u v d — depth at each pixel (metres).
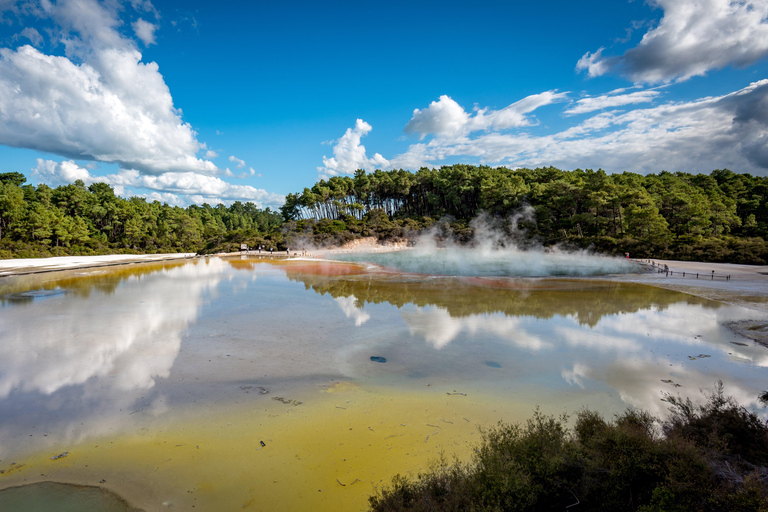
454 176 95.06
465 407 9.72
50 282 31.11
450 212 100.38
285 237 81.94
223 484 6.59
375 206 114.31
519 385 11.23
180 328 16.94
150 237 84.62
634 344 15.49
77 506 5.98
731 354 14.27
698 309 22.39
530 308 22.59
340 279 35.25
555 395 10.52
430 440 8.05
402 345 15.11
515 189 76.31
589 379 11.75
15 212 61.34
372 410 9.50
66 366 12.16
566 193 68.31
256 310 20.92
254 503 6.11
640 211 57.62
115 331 16.25
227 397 10.12
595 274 40.25
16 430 8.27
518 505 5.18
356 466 7.12
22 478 6.68
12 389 10.38
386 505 5.55
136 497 6.23
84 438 8.01
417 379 11.63
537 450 6.28
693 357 13.91
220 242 85.00
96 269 42.56
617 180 80.75
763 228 62.09
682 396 10.48
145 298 23.95
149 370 11.95
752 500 4.70
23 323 17.41
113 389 10.49
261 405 9.69
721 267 42.84
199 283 31.06
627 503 5.36
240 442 7.94
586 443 6.59
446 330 17.44
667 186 76.94
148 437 8.09
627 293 28.09
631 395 10.56
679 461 5.54
